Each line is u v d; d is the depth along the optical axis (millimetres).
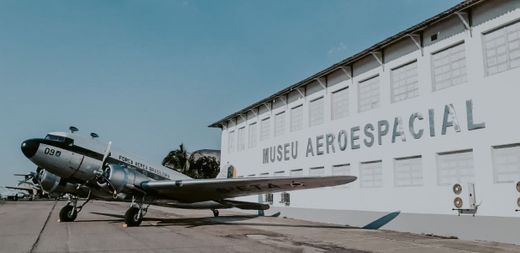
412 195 13227
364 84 16281
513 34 10773
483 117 11148
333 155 17484
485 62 11359
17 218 15766
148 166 15555
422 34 13508
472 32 11750
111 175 12406
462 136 11703
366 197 15312
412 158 13617
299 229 13430
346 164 16766
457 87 12031
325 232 12477
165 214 21219
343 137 16984
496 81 10922
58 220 14578
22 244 8156
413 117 13508
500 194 10484
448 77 12562
